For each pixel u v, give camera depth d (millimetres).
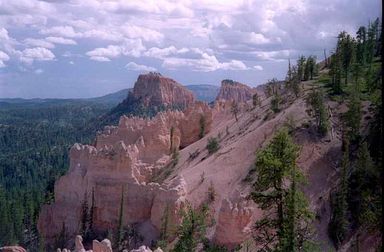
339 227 80312
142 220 97312
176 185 94125
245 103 157625
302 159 97125
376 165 84438
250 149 106688
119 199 100125
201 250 76688
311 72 145375
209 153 117625
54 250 99750
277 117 115688
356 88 107250
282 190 44656
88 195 102125
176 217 88812
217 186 98125
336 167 95500
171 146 131250
